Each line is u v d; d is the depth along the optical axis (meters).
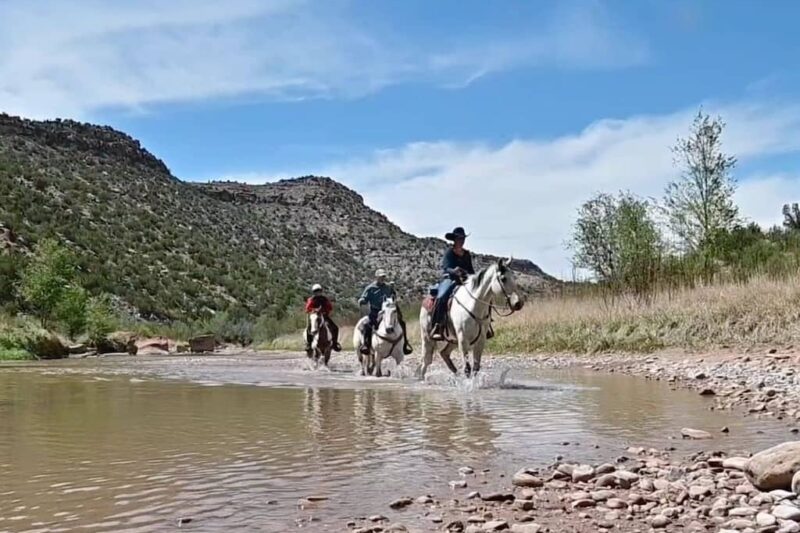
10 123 89.00
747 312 19.45
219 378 16.64
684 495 5.34
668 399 11.14
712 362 16.44
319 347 19.67
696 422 8.79
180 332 54.25
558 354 21.69
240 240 92.88
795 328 17.83
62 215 70.12
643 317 21.59
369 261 111.88
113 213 78.19
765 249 26.11
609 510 5.14
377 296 17.73
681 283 23.30
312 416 9.45
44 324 43.62
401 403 10.88
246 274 80.25
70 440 7.65
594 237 32.56
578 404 10.60
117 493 5.49
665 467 6.28
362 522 4.81
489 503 5.32
